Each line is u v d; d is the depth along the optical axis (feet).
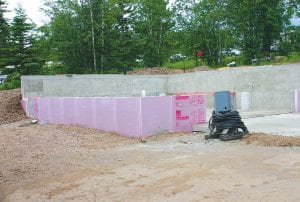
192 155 36.22
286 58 153.58
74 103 62.39
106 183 28.73
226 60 177.37
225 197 23.32
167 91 106.93
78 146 45.50
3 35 144.97
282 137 39.81
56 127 61.26
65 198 26.12
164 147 42.06
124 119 52.13
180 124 52.65
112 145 45.60
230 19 172.04
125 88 99.81
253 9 162.81
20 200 26.58
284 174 27.17
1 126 68.59
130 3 170.60
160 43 180.65
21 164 36.99
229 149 37.86
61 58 150.41
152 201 23.91
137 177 29.66
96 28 149.59
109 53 155.74
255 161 31.71
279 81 80.33
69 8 146.51
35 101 72.59
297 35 165.89
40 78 83.82
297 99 68.49
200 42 178.50
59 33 146.10
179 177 28.66
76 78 90.12
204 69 132.77
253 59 158.20
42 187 29.07
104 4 151.02
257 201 22.15
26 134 55.52
